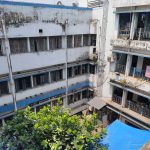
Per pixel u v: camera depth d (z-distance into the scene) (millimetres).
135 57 14500
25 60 13906
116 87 16891
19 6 12398
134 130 10469
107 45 16344
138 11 12453
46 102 16656
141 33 13305
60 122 6605
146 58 13547
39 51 14633
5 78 13117
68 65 17516
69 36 16875
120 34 14906
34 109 15930
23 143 6836
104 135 7051
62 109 7918
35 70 14891
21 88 14734
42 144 6164
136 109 14812
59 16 15117
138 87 13680
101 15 16812
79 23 17078
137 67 14477
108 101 17094
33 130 6867
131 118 14930
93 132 7168
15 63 13375
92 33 18125
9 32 12414
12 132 7234
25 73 14219
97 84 18750
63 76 17531
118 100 16453
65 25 15789
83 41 18422
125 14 14172
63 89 17859
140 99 15047
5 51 12672
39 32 14133
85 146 6184
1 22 11805
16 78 13836
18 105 14539
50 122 6773
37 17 13641
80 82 19500
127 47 13648
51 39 15469
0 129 7371
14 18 12383
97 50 18219
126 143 9211
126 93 15305
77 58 18156
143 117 14086
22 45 13664
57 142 6129
